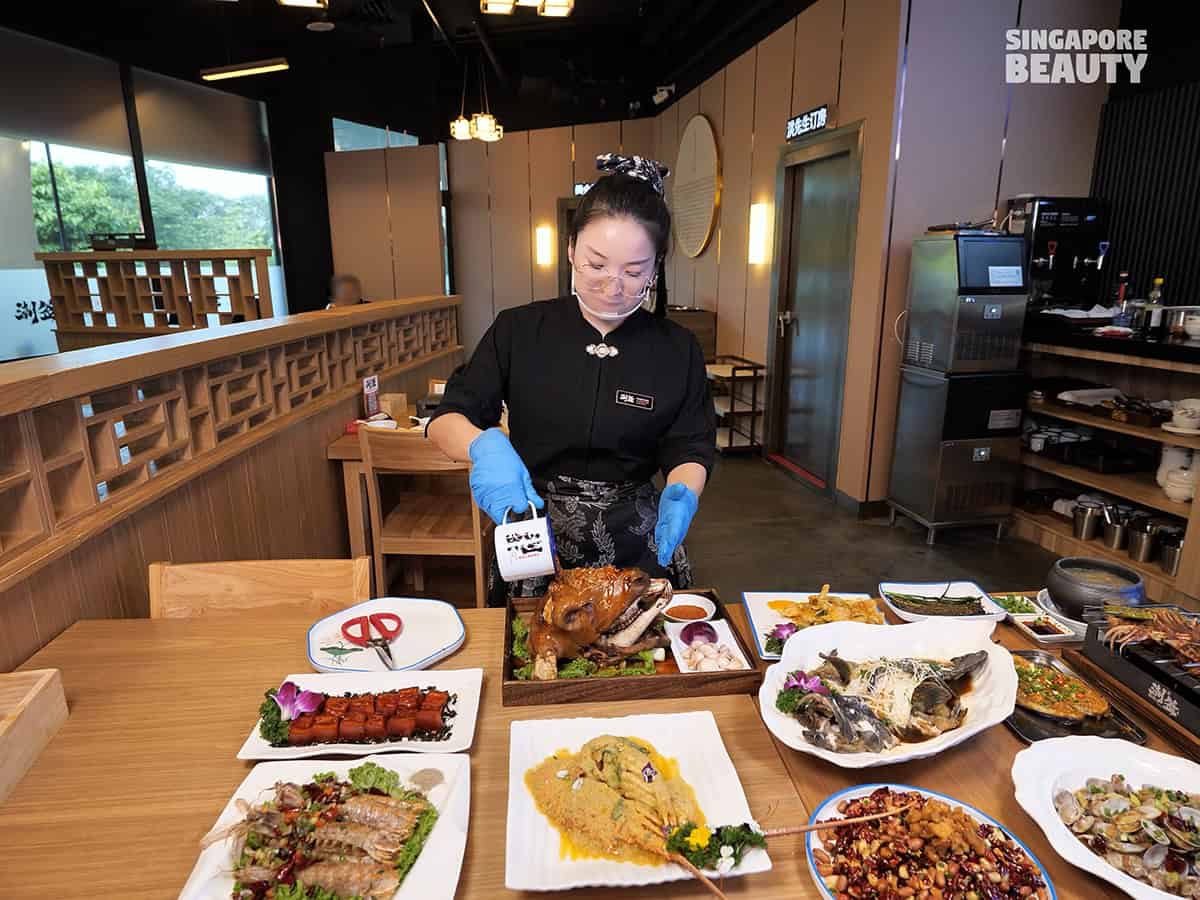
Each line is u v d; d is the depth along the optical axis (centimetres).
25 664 121
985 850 75
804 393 501
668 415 148
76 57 550
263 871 75
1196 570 289
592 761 88
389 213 763
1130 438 371
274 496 246
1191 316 300
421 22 700
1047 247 368
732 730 102
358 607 135
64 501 148
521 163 838
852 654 113
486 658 122
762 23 519
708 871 75
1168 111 358
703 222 658
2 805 88
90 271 500
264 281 460
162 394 184
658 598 115
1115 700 106
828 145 427
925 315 367
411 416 354
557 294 870
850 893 73
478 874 78
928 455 371
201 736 101
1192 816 79
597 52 762
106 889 76
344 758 96
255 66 561
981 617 121
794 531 397
